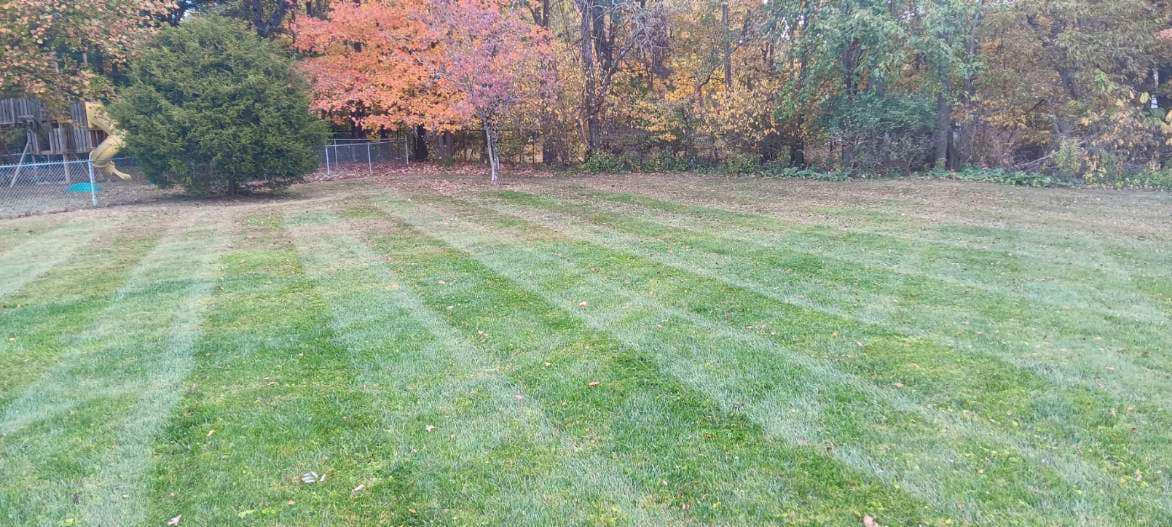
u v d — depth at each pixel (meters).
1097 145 14.59
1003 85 16.25
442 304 6.45
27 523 3.13
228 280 7.41
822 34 16.31
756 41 18.70
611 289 6.90
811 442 3.74
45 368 4.95
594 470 3.51
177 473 3.54
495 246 9.17
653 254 8.53
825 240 9.29
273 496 3.33
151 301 6.60
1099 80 14.42
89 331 5.74
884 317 5.87
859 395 4.32
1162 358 4.83
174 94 14.32
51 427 4.04
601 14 19.53
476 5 17.17
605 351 5.16
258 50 14.88
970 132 17.14
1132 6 14.72
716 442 3.77
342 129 27.42
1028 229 9.84
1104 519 3.02
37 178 17.81
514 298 6.61
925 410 4.09
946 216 11.10
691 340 5.38
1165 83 16.33
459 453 3.70
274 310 6.29
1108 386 4.37
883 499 3.21
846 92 17.45
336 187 17.06
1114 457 3.52
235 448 3.78
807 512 3.12
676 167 19.62
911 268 7.60
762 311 6.09
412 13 18.03
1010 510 3.10
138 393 4.50
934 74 16.27
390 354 5.15
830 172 17.22
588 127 20.22
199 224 11.29
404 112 20.06
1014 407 4.11
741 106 17.86
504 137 20.88
